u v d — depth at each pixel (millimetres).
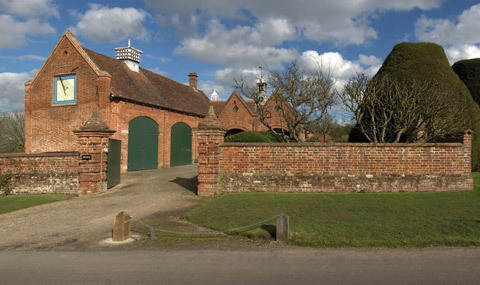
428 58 14055
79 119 20719
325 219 7480
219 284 4395
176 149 26453
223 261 5297
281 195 10625
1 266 5305
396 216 7602
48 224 8328
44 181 13273
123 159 20641
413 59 14102
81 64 20719
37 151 21906
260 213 8312
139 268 5051
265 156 11211
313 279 4488
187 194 11930
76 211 9828
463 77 16578
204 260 5363
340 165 10797
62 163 13172
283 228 6227
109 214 9227
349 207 8680
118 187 14164
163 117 24812
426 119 11695
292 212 8281
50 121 21625
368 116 13492
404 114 11945
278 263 5145
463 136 10523
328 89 17547
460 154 10492
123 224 6629
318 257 5367
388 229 6582
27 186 13383
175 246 6176
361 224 6973
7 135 35688
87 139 12656
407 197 9711
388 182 10570
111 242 6523
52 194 13008
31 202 11625
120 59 24828
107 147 13430
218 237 6691
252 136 13492
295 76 17688
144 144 22656
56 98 21672
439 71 13867
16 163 13469
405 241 5922
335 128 27609
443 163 10492
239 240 6465
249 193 11156
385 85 13094
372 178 10625
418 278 4441
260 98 19531
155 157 23766
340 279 4461
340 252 5590
